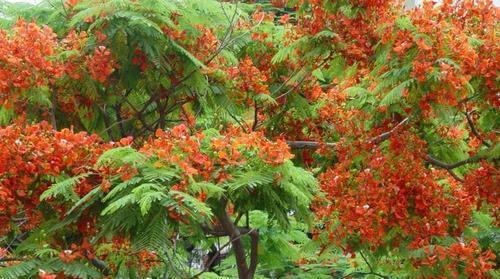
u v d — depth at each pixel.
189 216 4.56
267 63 7.82
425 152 7.49
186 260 9.09
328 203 6.92
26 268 4.75
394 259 7.69
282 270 9.69
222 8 6.34
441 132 7.56
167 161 4.67
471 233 7.22
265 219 8.47
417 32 6.07
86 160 5.03
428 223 6.88
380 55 6.41
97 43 5.95
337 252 8.53
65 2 6.32
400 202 6.87
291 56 7.29
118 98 6.48
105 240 5.11
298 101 7.95
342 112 8.16
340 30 6.89
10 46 5.59
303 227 8.80
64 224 4.90
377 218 6.72
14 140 4.85
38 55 5.61
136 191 4.23
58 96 6.23
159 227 4.45
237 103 6.89
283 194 5.01
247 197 5.01
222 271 9.41
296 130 8.27
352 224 6.76
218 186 4.73
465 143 7.65
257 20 7.63
